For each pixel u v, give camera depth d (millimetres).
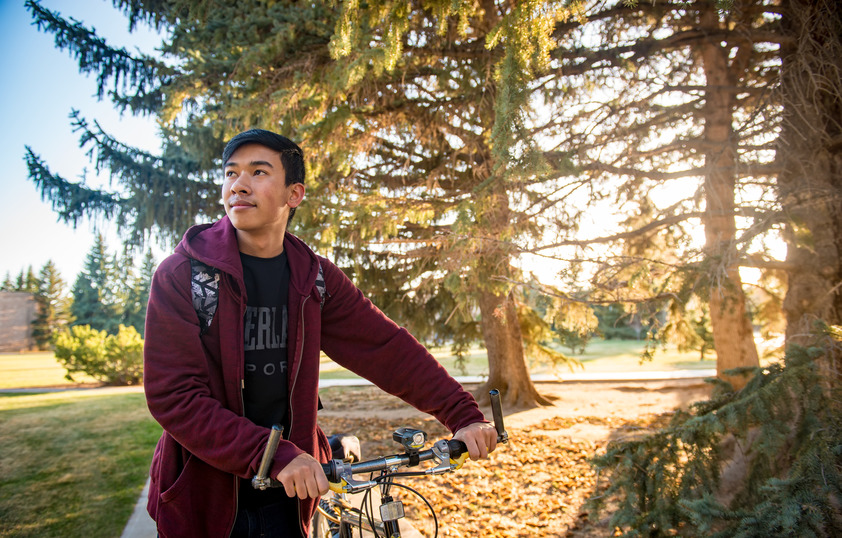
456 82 6930
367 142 7289
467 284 7082
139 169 12617
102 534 4223
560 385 13438
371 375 1846
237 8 7879
